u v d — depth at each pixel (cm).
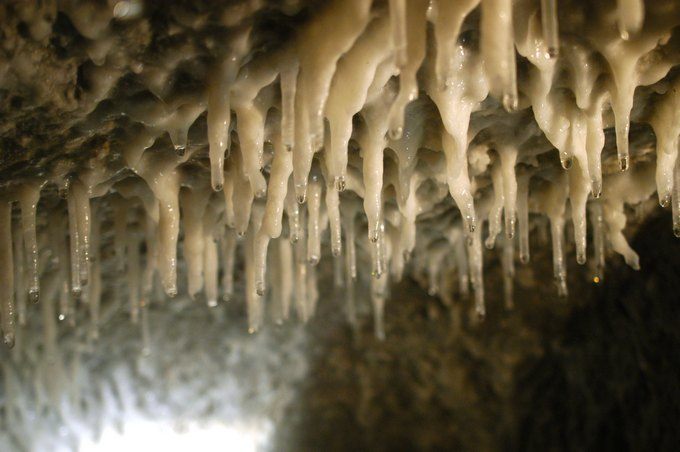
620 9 142
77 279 195
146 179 199
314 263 216
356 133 186
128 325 342
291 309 359
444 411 395
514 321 353
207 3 139
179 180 209
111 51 149
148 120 168
